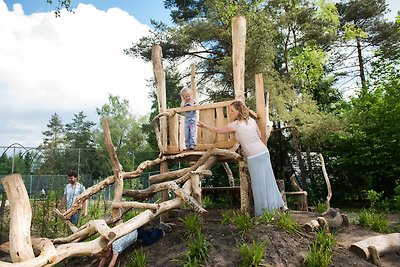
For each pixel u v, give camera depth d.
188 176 5.38
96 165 17.52
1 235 6.12
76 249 3.50
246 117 5.31
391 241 5.18
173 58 17.19
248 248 4.21
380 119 13.98
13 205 3.04
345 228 6.07
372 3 20.38
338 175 16.73
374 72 17.73
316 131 14.63
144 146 46.62
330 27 17.88
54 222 6.30
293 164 19.47
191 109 6.31
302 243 4.77
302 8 17.28
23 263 2.80
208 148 6.16
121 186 5.09
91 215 6.75
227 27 15.20
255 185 5.30
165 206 4.76
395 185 14.12
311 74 17.42
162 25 16.97
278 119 14.59
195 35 15.55
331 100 20.19
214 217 6.02
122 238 4.72
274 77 15.43
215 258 4.29
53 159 10.06
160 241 5.08
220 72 16.11
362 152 14.40
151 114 23.12
